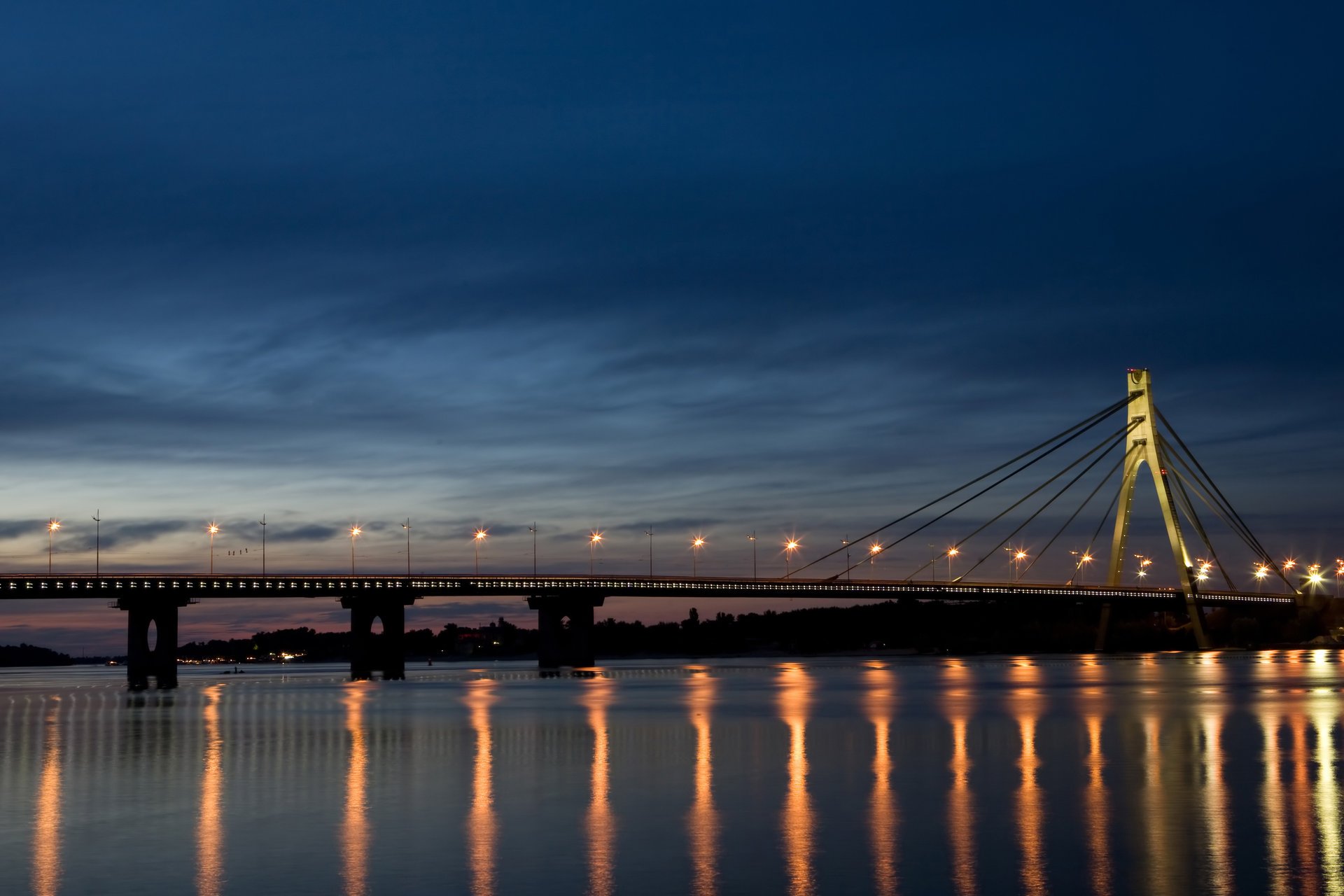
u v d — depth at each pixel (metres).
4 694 186.38
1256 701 126.19
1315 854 45.84
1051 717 105.38
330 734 97.00
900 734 90.75
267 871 44.78
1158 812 54.25
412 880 43.31
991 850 47.00
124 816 56.34
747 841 48.84
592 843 48.84
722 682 199.25
